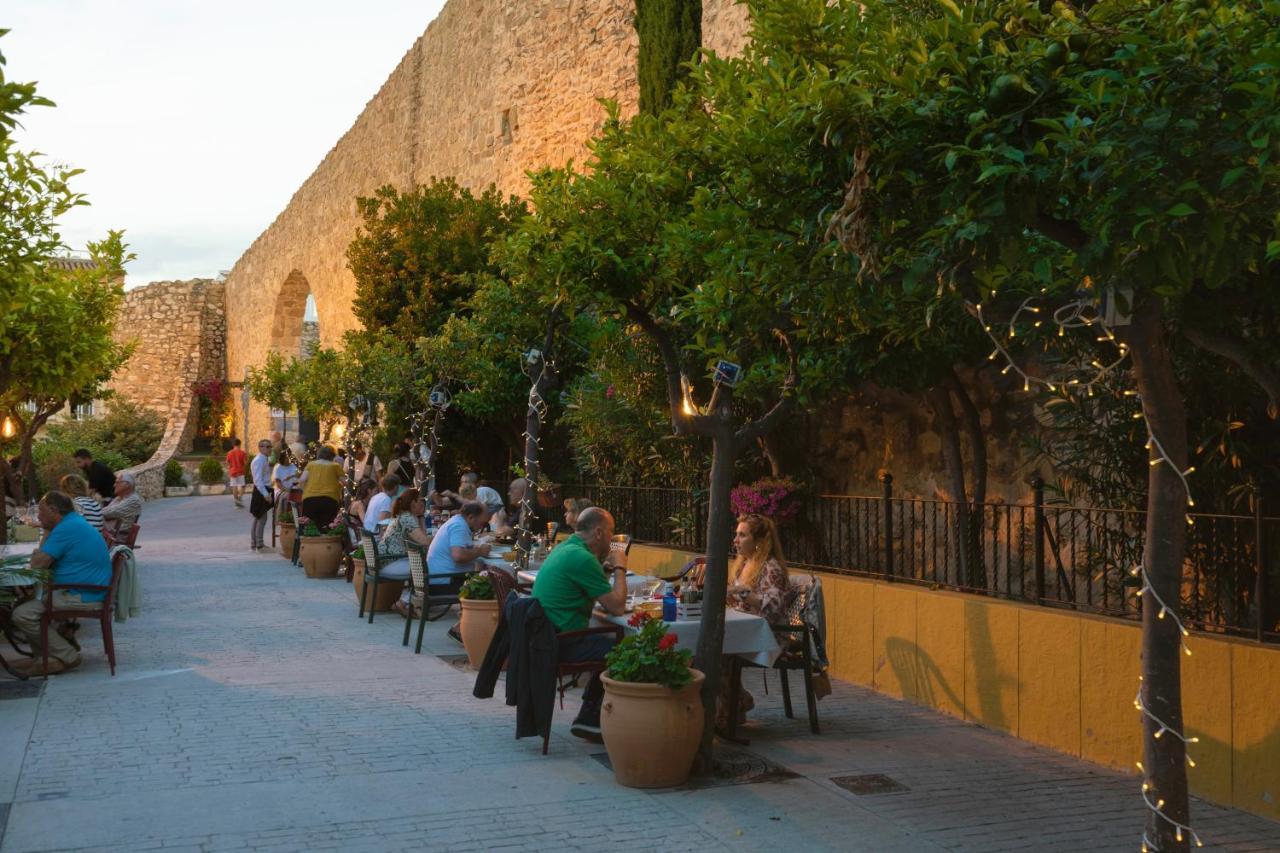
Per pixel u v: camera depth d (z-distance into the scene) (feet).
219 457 138.51
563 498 50.14
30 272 28.89
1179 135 10.81
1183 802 13.50
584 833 16.30
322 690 26.25
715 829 16.55
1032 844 16.05
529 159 70.64
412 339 60.80
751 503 33.22
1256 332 16.69
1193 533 21.04
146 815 16.94
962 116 12.39
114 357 49.57
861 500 31.86
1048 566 27.73
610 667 19.01
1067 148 11.09
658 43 49.75
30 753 20.47
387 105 97.30
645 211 20.30
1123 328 13.00
